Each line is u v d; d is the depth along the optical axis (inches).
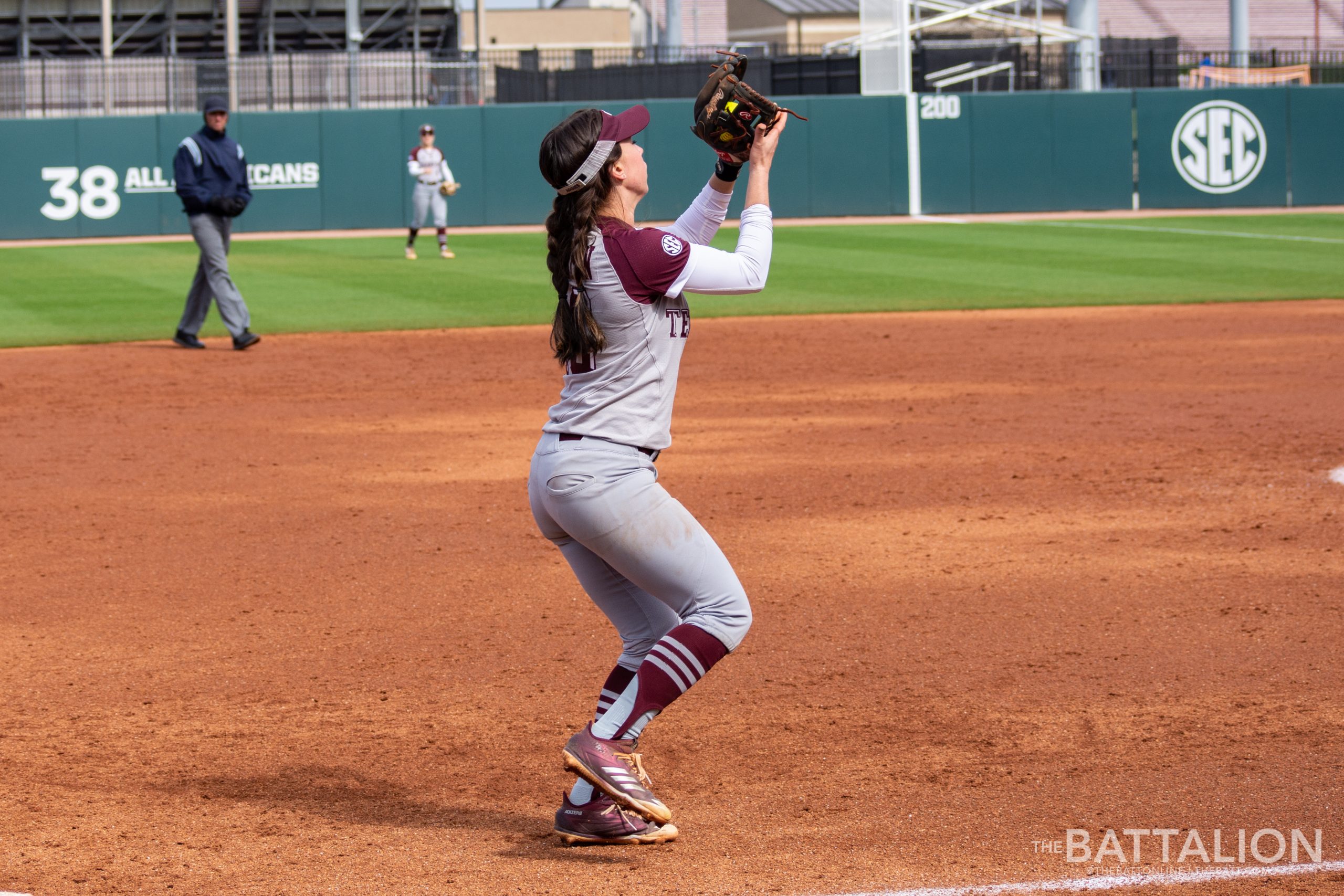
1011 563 241.1
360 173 1078.4
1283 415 377.1
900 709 175.5
